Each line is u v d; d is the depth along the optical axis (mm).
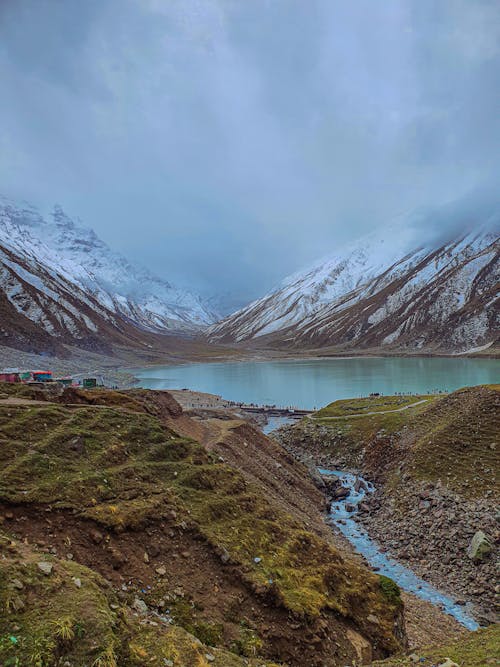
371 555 38969
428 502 44969
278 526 26594
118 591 17141
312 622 19578
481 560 34844
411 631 25859
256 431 58594
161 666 12234
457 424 55438
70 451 25922
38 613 12016
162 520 22297
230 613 18734
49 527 19297
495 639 19484
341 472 63688
